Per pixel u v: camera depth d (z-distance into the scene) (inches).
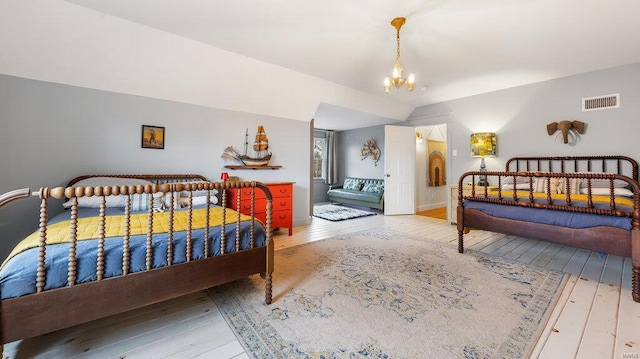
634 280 74.8
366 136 273.9
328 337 58.9
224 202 67.0
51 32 88.6
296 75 141.6
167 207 99.9
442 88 166.6
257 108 151.2
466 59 123.3
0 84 92.6
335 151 301.3
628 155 125.1
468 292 79.7
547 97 149.3
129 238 54.6
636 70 123.6
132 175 114.8
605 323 63.7
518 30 97.0
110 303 51.4
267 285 73.1
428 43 107.8
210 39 105.4
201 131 134.8
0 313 42.4
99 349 55.4
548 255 114.7
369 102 188.9
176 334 60.7
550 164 147.2
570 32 98.2
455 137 190.2
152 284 56.0
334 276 91.4
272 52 116.6
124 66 106.0
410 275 92.2
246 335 59.9
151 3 82.2
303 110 167.9
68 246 51.3
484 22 91.8
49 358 52.5
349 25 94.3
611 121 129.5
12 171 95.1
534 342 56.8
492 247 126.1
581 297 77.2
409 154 221.0
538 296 77.3
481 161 173.6
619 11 84.5
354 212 226.1
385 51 115.3
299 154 173.2
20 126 95.7
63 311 47.1
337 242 134.0
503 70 136.6
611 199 81.2
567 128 139.6
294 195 171.8
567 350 54.2
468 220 115.5
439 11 85.4
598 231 82.3
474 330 61.2
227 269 66.9
